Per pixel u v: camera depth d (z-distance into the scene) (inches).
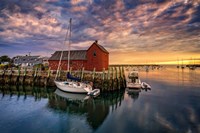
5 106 803.4
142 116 697.6
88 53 1465.3
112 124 607.5
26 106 810.2
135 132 539.8
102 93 1135.0
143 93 1222.3
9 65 2207.2
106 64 1593.3
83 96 1023.6
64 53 1624.0
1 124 589.6
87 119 657.0
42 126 581.3
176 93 1237.1
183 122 629.9
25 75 1352.1
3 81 1382.9
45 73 1347.2
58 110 761.0
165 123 618.5
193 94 1200.8
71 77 1069.8
